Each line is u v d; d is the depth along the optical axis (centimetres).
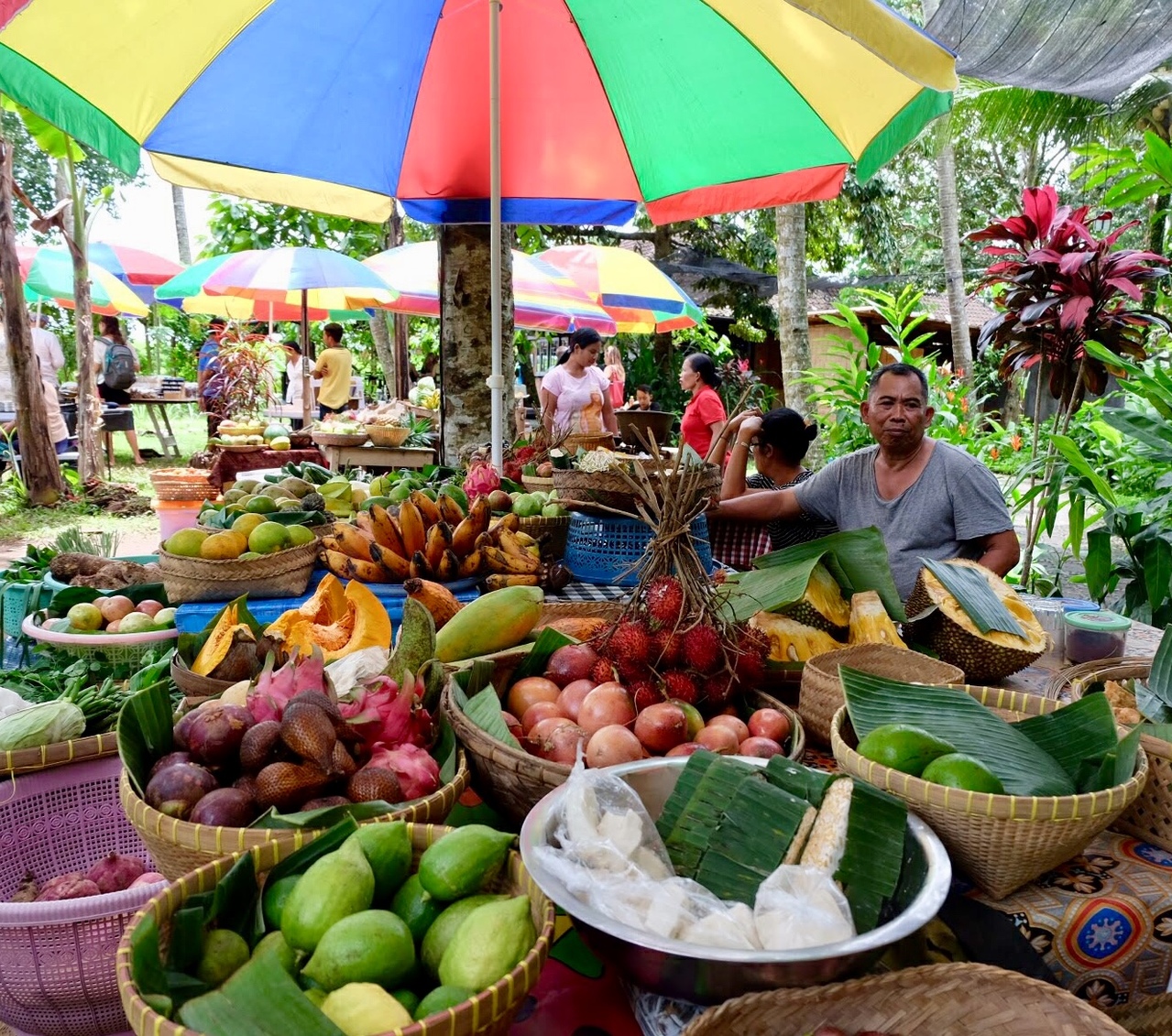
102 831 213
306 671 172
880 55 249
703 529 285
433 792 163
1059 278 504
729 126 456
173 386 1477
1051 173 2194
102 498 1035
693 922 122
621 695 186
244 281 871
